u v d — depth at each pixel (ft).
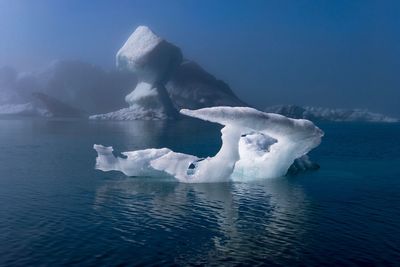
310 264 63.10
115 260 63.77
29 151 199.82
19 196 103.65
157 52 589.32
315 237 74.49
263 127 109.09
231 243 71.26
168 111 613.93
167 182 118.93
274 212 90.43
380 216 87.97
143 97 611.88
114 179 124.06
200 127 433.89
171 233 76.13
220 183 118.11
